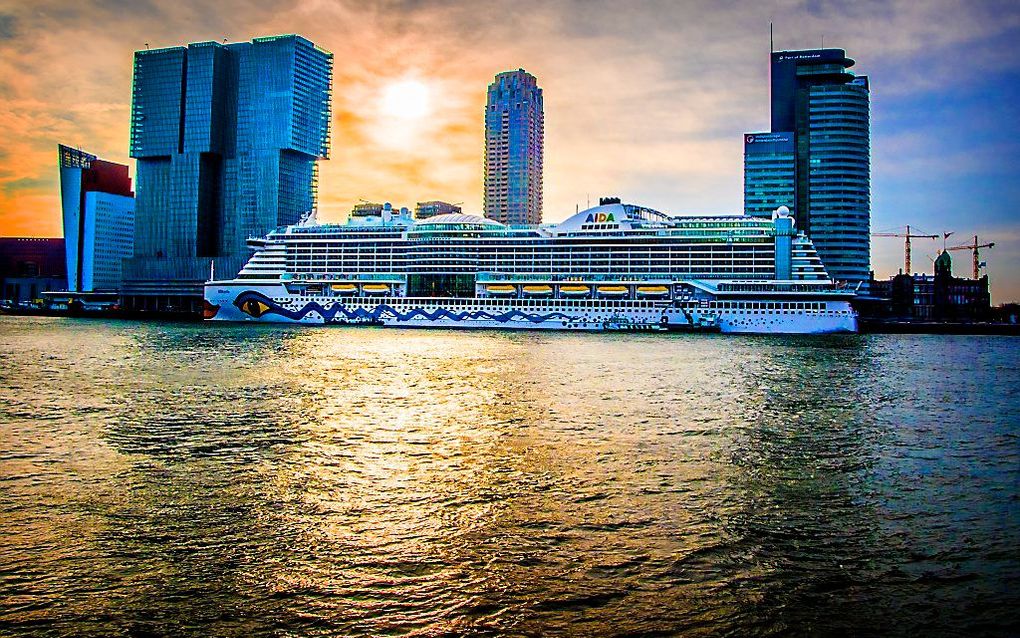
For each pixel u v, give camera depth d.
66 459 47.75
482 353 123.69
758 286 193.38
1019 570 31.48
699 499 40.31
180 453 49.62
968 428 60.25
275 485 42.47
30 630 26.41
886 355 131.38
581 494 40.97
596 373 94.31
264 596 29.02
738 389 80.94
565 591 29.53
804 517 37.69
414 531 35.44
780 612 28.03
